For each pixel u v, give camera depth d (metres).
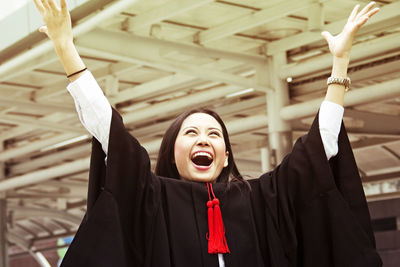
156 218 4.26
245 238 4.38
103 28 12.50
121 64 15.97
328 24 13.26
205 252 4.27
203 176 4.52
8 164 25.00
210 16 13.13
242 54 14.62
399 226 30.14
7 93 17.97
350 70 14.25
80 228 4.14
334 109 4.48
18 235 42.19
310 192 4.45
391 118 16.36
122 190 4.16
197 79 16.66
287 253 4.45
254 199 4.59
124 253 4.08
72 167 20.47
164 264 4.18
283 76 14.74
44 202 36.12
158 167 4.74
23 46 12.59
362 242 4.35
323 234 4.43
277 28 14.12
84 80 4.20
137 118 18.05
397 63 13.49
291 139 14.87
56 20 4.17
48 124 17.70
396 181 27.86
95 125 4.19
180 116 4.70
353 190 4.46
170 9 12.06
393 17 12.59
